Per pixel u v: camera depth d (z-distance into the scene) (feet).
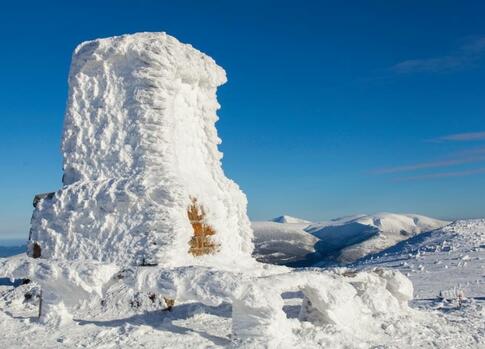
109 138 53.78
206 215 54.80
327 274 46.60
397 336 43.04
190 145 60.18
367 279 50.03
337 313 41.19
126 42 54.03
